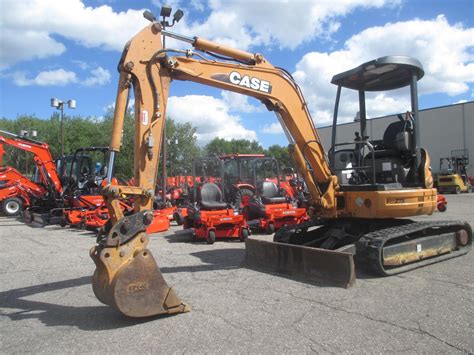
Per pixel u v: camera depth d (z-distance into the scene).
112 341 3.79
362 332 3.83
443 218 12.87
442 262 6.60
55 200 15.41
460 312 4.29
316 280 5.66
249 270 6.47
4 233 12.09
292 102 6.53
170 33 5.29
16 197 17.23
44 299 5.21
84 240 10.49
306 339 3.71
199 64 5.58
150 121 5.00
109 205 4.35
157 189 21.47
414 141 6.54
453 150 34.84
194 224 10.24
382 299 4.78
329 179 6.68
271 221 10.73
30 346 3.72
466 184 28.69
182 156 42.66
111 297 4.04
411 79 6.64
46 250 8.97
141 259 4.20
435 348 3.46
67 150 48.41
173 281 5.88
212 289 5.41
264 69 6.23
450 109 35.06
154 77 5.05
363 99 7.55
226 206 10.33
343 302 4.71
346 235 6.65
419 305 4.53
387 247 5.80
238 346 3.60
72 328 4.15
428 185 6.51
